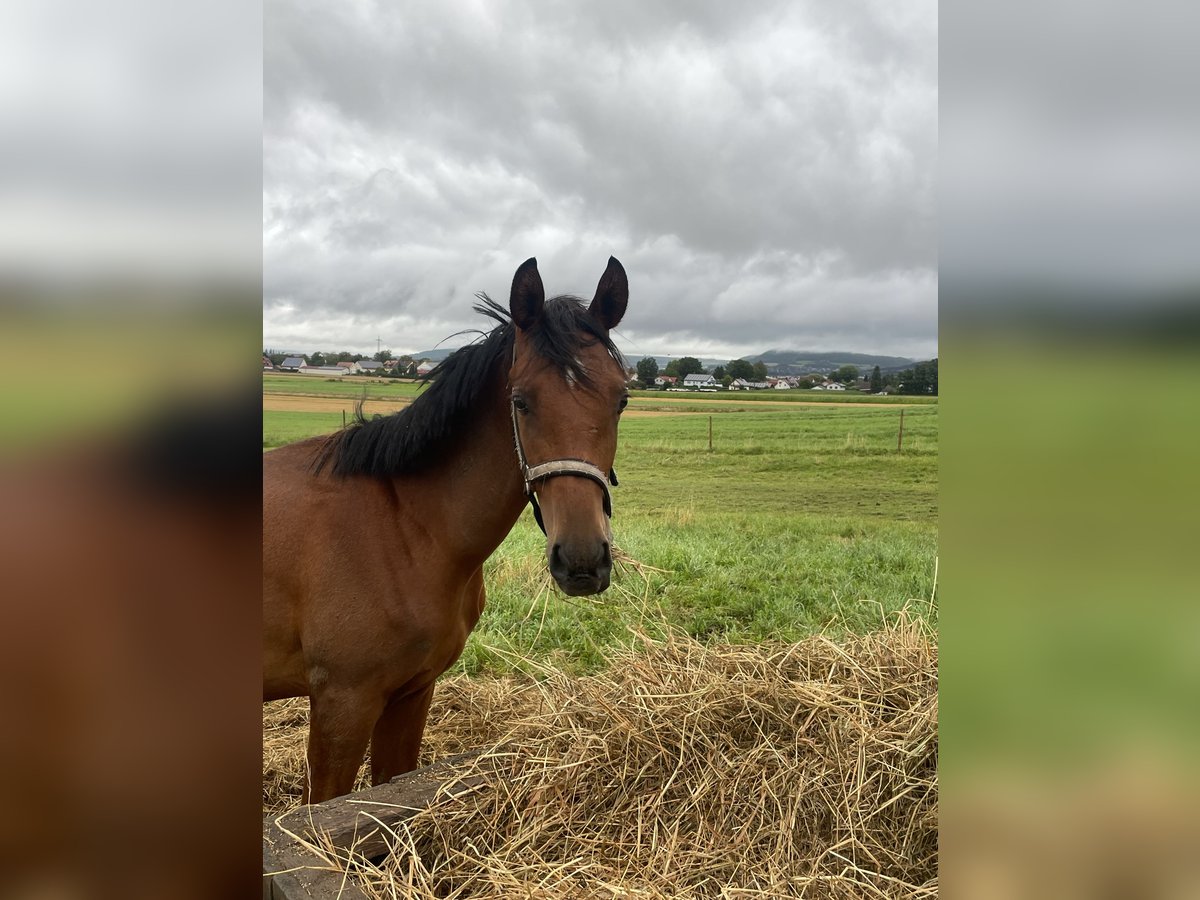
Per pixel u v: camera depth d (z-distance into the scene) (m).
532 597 4.73
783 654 2.42
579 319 1.97
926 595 4.81
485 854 1.79
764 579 5.50
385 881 1.61
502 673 3.62
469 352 2.05
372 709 2.02
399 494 2.03
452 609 2.08
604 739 2.01
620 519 8.46
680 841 1.80
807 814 1.84
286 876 1.58
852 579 5.44
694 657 2.42
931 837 1.83
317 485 2.06
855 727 2.00
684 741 1.98
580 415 1.85
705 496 10.60
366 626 1.95
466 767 2.00
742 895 1.65
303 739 3.01
